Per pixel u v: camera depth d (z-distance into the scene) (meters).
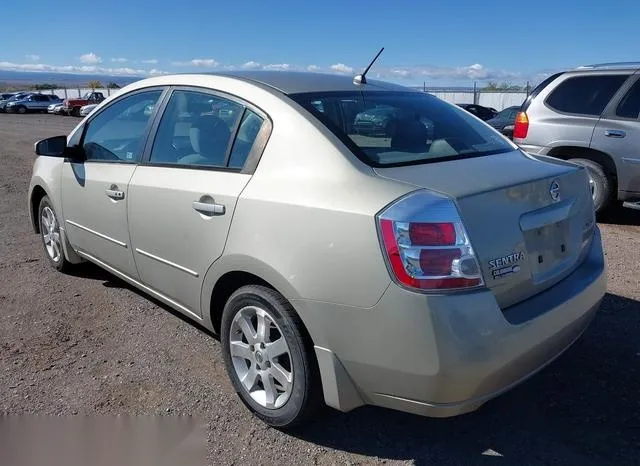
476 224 2.39
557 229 2.85
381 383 2.45
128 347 3.77
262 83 3.21
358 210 2.43
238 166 3.03
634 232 6.64
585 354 3.67
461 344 2.27
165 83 3.73
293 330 2.66
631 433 2.90
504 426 2.97
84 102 40.94
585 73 7.06
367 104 3.20
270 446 2.81
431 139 3.09
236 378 3.07
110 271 4.25
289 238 2.62
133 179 3.65
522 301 2.60
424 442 2.85
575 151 7.15
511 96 36.03
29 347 3.77
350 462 2.71
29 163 12.91
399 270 2.30
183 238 3.24
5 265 5.37
